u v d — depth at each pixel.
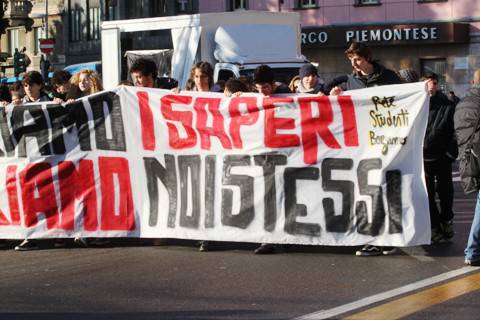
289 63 23.36
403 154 11.20
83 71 13.25
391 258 11.13
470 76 40.38
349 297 9.08
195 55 23.47
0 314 8.68
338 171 11.39
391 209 11.21
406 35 40.75
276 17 24.20
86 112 12.30
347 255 11.35
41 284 9.98
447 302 8.83
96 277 10.29
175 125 12.03
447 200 12.44
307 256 11.33
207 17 23.55
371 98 11.25
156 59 24.78
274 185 11.57
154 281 9.98
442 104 12.22
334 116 11.39
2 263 11.39
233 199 11.72
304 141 11.48
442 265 10.65
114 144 12.23
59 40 54.50
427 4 40.94
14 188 12.41
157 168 12.09
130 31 25.47
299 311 8.55
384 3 41.62
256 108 11.66
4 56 45.25
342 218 11.38
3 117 12.45
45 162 12.38
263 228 11.60
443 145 12.19
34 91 12.88
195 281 9.94
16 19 48.38
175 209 12.01
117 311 8.70
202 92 11.95
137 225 12.18
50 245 12.67
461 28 40.12
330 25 42.38
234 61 22.98
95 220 12.26
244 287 9.59
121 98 12.23
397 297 9.05
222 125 11.80
